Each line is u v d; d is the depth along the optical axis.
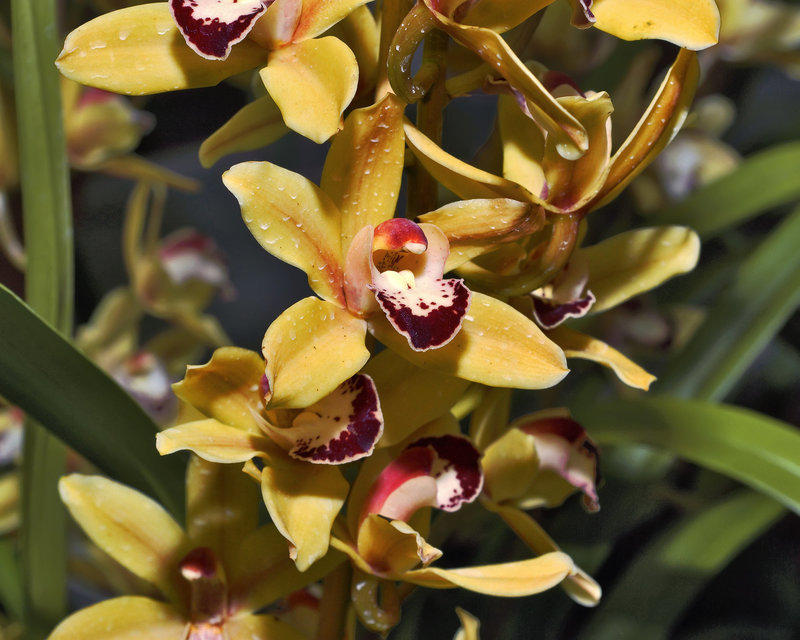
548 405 0.66
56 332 0.48
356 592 0.48
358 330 0.45
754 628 0.83
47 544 0.56
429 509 0.48
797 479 0.52
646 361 0.71
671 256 0.50
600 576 0.79
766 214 0.87
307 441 0.46
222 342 0.84
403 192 0.89
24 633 0.57
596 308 0.50
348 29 0.46
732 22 0.65
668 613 0.60
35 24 0.51
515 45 0.47
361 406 0.45
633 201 0.70
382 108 0.45
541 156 0.46
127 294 0.79
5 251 0.64
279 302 1.15
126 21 0.45
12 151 0.62
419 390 0.47
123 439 0.50
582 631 0.62
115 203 1.01
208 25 0.44
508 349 0.45
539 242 0.47
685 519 0.61
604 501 0.64
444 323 0.44
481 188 0.45
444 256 0.45
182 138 0.96
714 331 0.62
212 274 0.82
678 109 0.45
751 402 0.91
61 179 0.52
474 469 0.48
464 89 0.46
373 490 0.47
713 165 0.69
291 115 0.43
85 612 0.49
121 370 0.79
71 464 0.66
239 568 0.50
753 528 0.60
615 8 0.45
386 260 0.46
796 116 0.84
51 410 0.49
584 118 0.44
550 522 0.64
